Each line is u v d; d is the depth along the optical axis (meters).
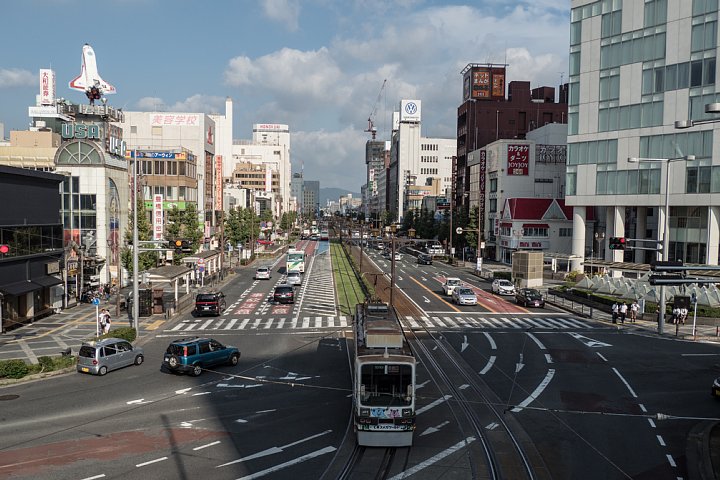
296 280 62.47
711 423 20.94
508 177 96.69
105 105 62.47
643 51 64.06
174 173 85.50
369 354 18.73
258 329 39.00
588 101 69.69
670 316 43.31
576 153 71.25
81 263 49.25
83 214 54.72
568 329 40.62
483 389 25.17
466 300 51.25
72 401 22.80
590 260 70.94
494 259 101.62
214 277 67.12
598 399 23.78
